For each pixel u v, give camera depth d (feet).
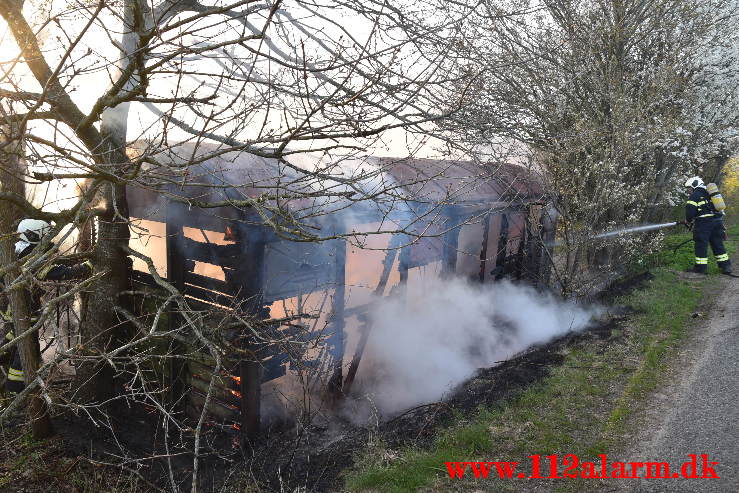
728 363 18.21
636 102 28.84
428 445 14.28
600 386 17.46
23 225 15.75
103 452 14.92
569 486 11.84
